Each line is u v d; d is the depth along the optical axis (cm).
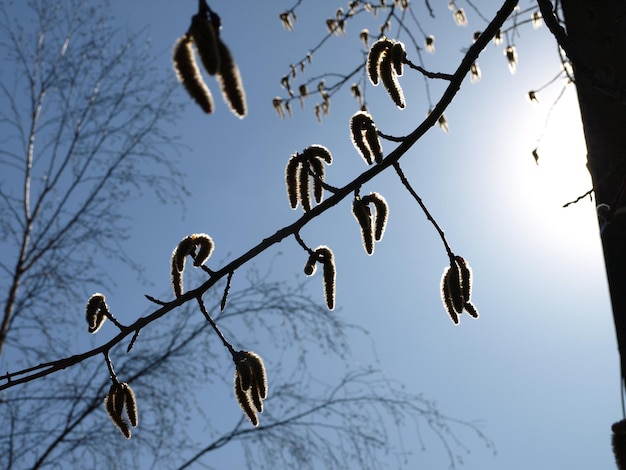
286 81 232
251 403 91
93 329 96
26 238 277
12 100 288
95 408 263
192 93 72
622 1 116
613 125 109
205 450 262
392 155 97
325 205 97
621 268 104
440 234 96
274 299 279
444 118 218
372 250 97
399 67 97
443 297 97
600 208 107
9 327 266
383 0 222
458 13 217
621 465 95
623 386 103
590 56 115
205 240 95
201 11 72
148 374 265
